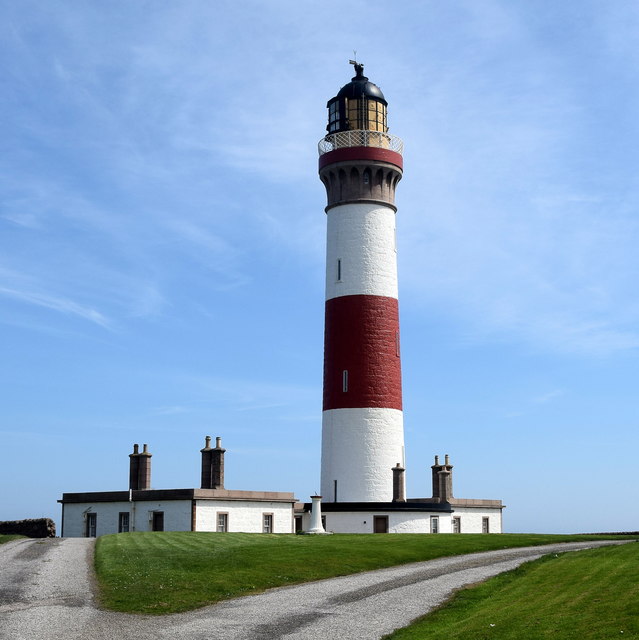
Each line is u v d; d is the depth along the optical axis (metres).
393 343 74.06
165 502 67.00
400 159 76.88
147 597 35.97
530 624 28.67
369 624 30.69
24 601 34.84
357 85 77.44
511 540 55.94
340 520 70.75
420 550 50.69
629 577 35.41
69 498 74.12
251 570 42.53
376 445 71.81
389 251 75.25
